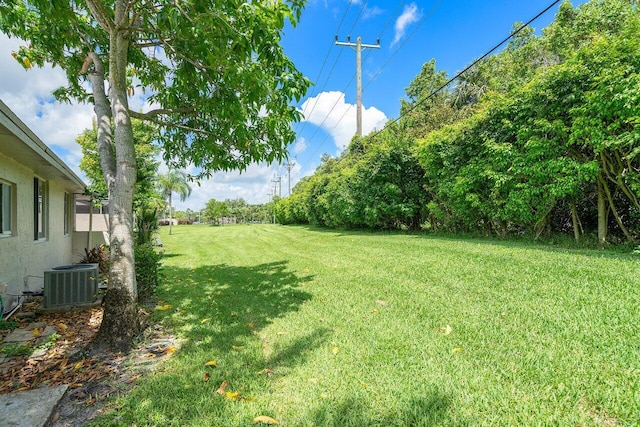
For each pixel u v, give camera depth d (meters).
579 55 6.09
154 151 11.01
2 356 3.08
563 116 6.50
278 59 3.37
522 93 7.34
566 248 6.70
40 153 4.39
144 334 3.43
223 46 3.17
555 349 2.54
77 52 4.53
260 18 3.03
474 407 1.95
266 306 4.39
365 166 14.28
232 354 2.89
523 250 6.59
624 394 1.92
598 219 6.63
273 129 4.57
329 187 18.98
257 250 11.78
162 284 6.19
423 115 18.23
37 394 2.25
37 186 6.19
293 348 2.96
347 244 10.78
